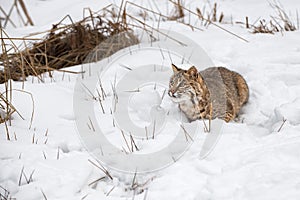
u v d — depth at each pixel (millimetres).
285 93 9969
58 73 11586
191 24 14523
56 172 7547
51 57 11977
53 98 9953
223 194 6820
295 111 8984
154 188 7148
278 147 7695
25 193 7129
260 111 9797
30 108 9586
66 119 9359
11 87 9672
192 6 16062
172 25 14211
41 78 11086
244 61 11531
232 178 7086
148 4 16156
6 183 7383
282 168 7176
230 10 15547
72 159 7883
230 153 7727
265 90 10273
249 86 10594
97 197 7074
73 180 7371
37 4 16562
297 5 15359
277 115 9109
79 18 14672
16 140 8453
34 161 7828
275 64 11148
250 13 15266
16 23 15172
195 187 7055
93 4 15797
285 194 6586
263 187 6785
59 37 12531
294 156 7402
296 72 10727
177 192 6980
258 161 7383
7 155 8023
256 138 8195
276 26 13914
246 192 6754
